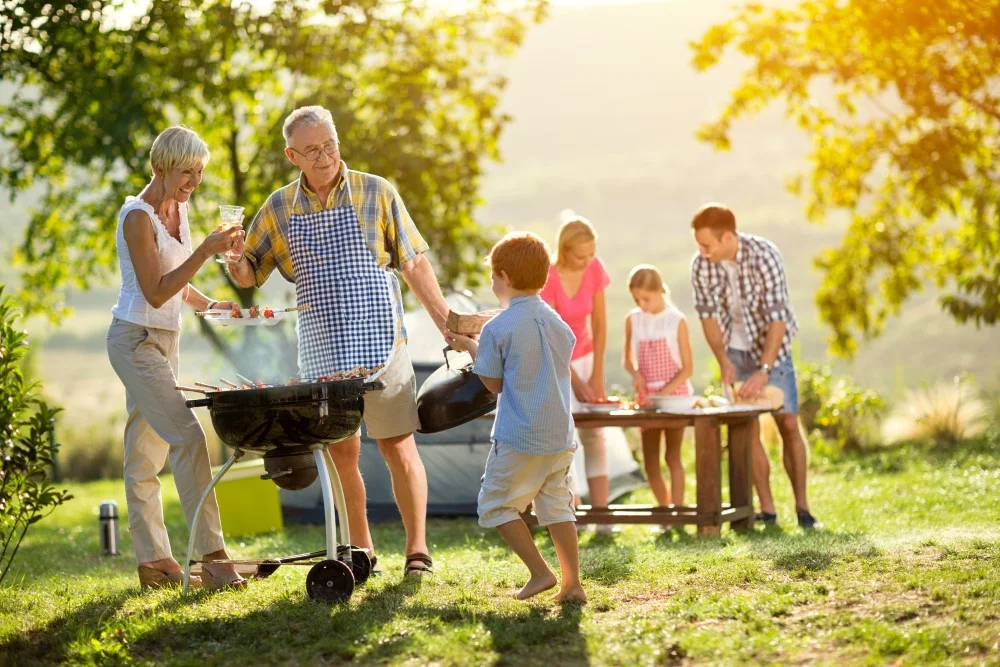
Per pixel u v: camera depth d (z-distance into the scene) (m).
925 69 12.58
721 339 6.73
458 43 15.80
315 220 4.86
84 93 13.66
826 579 4.28
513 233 4.32
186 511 4.79
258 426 4.29
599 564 4.89
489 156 15.78
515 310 4.24
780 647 3.42
